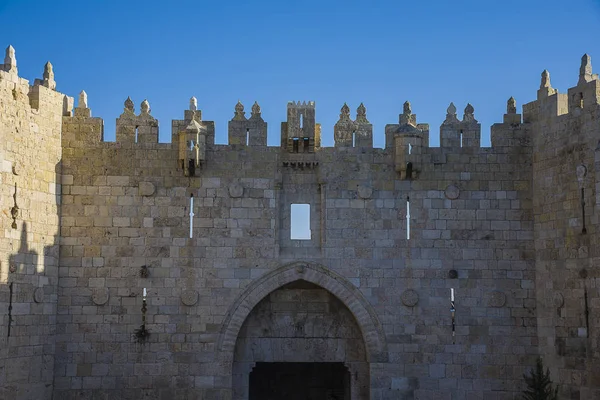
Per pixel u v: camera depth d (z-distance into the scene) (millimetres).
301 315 51094
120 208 49656
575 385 45875
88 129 50094
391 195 50812
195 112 50906
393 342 49531
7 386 43750
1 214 43938
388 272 50125
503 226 50500
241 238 50031
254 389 60719
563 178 48062
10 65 45844
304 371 61000
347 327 51062
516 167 50969
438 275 50094
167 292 49281
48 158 48344
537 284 49688
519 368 49188
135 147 50281
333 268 50031
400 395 49094
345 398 54625
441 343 49531
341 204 50656
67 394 48000
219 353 49031
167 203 49969
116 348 48594
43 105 48062
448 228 50500
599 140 45500
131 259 49344
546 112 49812
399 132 50406
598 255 44875
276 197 50562
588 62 47500
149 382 48531
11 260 44531
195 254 49719
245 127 51062
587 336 45312
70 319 48562
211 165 50469
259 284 49781
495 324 49656
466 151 51156
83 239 49188
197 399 48562
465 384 49156
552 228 48688
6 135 44719
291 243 50719
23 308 45344
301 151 51125
